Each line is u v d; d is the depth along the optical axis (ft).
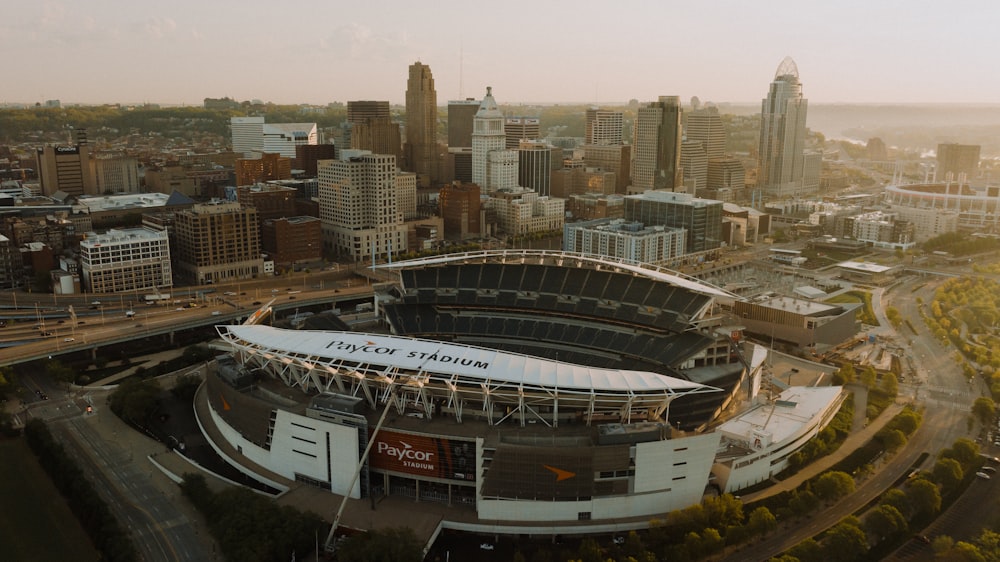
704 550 608.60
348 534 641.40
